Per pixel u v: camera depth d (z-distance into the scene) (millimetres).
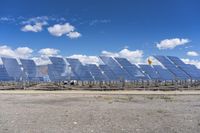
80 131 12070
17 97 31906
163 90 51062
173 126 13312
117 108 20766
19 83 57250
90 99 29344
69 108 20562
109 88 52156
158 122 14398
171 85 58312
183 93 41000
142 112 18391
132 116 16453
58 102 25812
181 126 13328
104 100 28156
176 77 64625
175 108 21109
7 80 58812
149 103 25266
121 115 16844
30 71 62875
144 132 11938
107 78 62438
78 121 14555
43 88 51625
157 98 31234
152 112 18438
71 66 64312
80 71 63750
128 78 63531
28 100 27875
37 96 33625
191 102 26516
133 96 34219
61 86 54438
